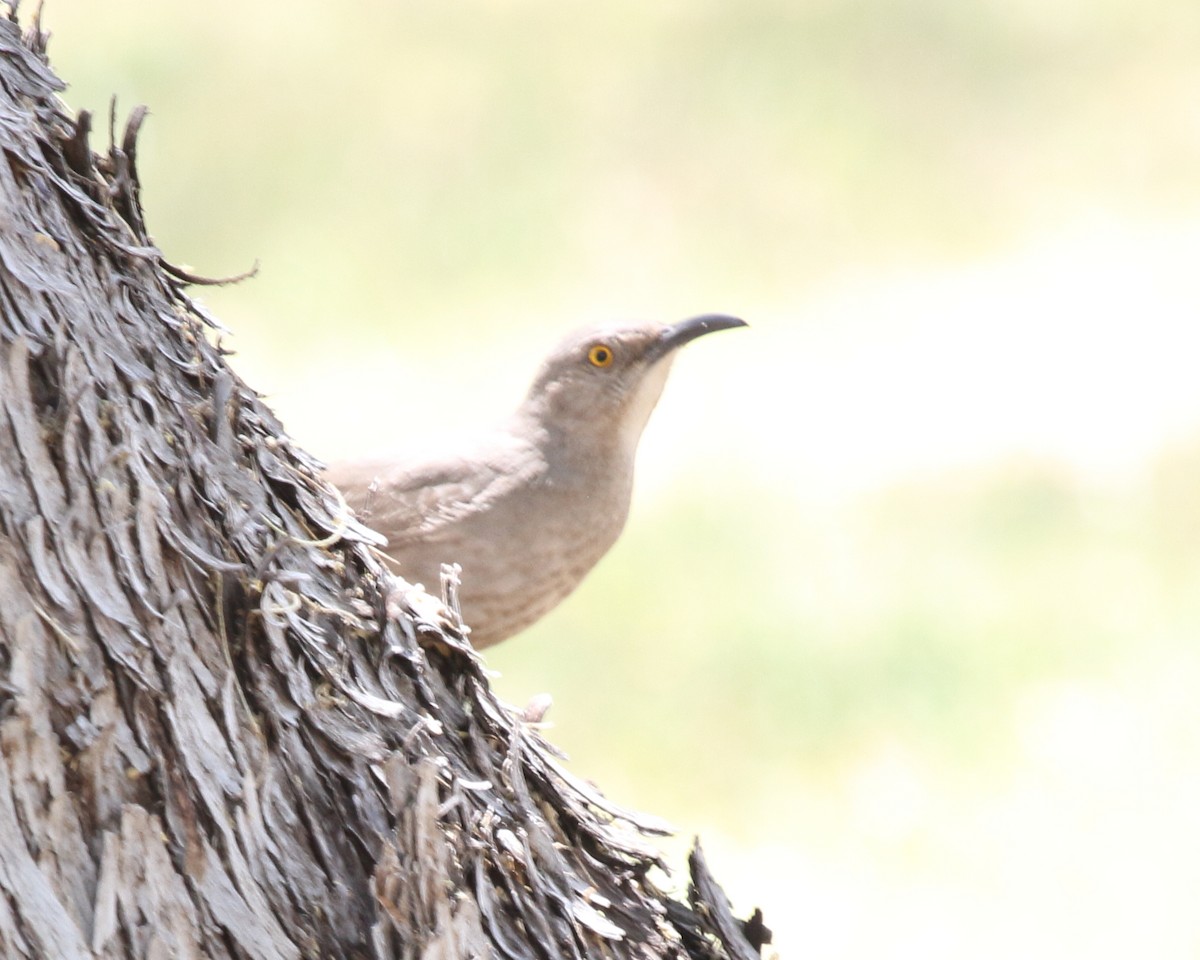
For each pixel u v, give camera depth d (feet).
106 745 10.52
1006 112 74.38
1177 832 36.65
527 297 64.34
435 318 62.90
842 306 63.16
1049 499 49.96
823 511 50.19
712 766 39.73
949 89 75.61
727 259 66.59
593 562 25.54
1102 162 71.46
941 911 34.58
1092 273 63.67
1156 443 51.90
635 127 73.82
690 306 63.87
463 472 24.20
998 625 44.06
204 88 74.13
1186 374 56.08
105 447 10.89
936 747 40.01
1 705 10.23
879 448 53.57
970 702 41.24
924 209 69.41
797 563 47.50
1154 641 43.04
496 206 69.10
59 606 10.53
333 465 24.79
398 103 75.15
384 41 80.02
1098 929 33.86
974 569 46.68
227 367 12.90
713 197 70.18
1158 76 75.72
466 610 24.47
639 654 43.73
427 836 11.44
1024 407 55.21
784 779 39.27
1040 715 40.88
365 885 11.43
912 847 36.73
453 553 24.04
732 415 56.08
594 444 24.98
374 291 64.64
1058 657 43.06
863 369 58.65
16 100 11.84
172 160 71.26
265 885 11.02
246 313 63.46
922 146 72.74
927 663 42.45
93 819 10.46
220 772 10.97
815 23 80.84
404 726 12.41
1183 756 38.78
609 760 40.06
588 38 81.00
